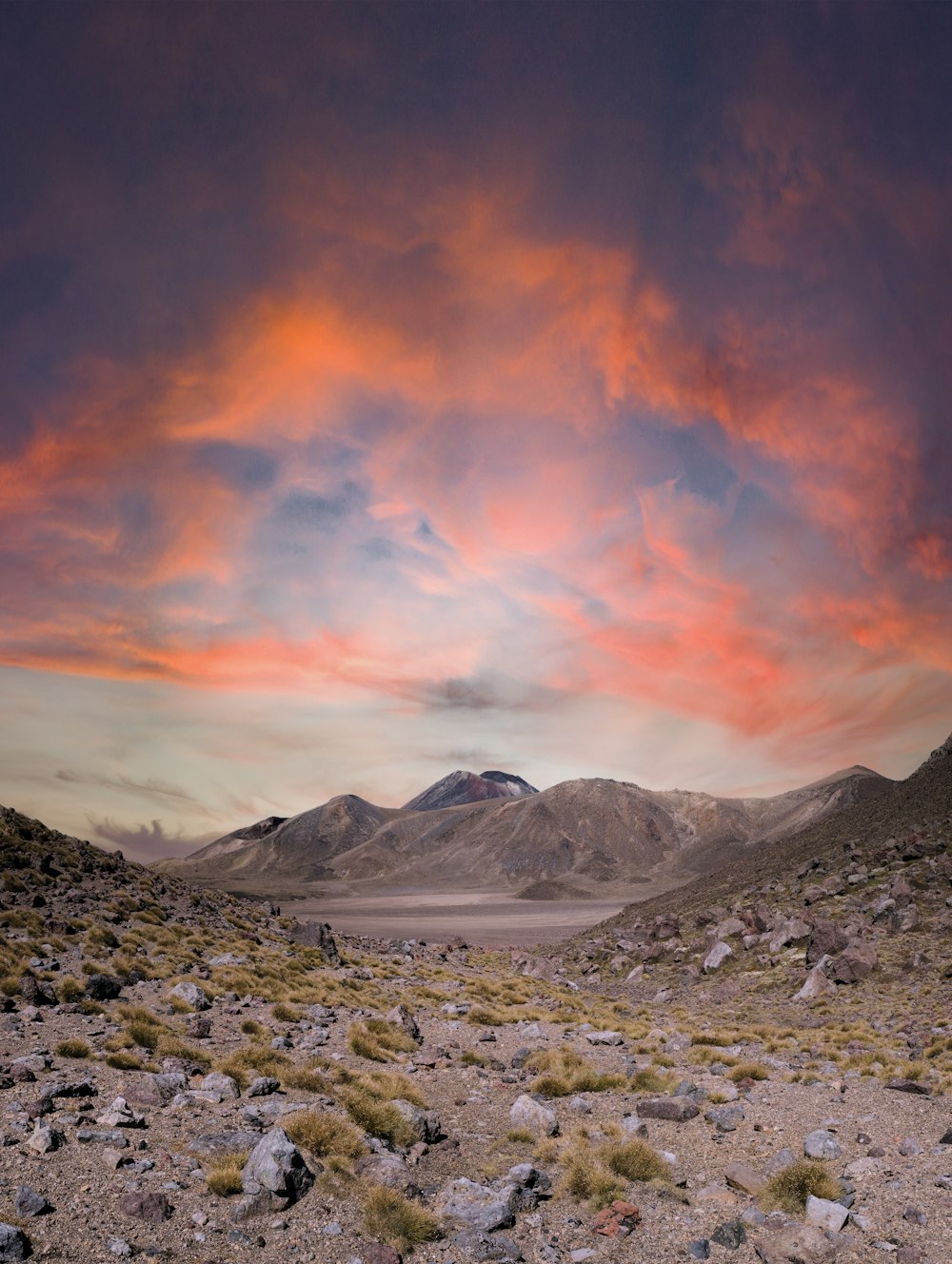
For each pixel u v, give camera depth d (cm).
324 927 4869
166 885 5031
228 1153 1141
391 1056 2127
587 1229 1075
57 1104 1250
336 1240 935
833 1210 1088
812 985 4450
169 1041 1762
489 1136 1500
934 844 6328
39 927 3222
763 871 9044
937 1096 1911
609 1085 1945
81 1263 789
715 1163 1365
